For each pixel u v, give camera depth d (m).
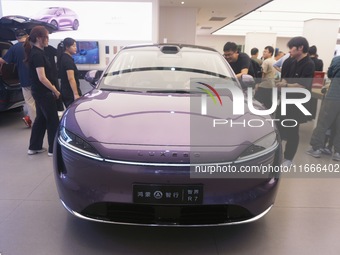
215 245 1.77
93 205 1.58
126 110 1.88
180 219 1.57
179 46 2.95
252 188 1.59
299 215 2.12
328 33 11.82
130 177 1.51
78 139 1.65
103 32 7.61
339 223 2.04
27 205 2.15
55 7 7.37
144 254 1.68
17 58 3.70
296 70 2.82
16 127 4.38
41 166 2.89
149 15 7.61
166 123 1.73
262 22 15.01
